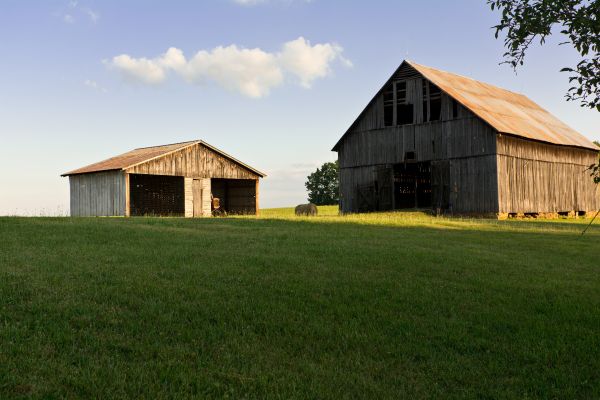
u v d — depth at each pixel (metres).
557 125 48.97
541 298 10.59
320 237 18.17
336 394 6.27
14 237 15.70
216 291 9.84
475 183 37.69
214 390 6.18
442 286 11.15
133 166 37.75
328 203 127.38
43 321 7.88
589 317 9.42
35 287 9.43
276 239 17.08
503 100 47.38
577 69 8.88
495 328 8.82
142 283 10.07
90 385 6.06
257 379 6.48
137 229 18.77
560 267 14.19
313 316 8.84
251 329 8.16
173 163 40.50
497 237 20.92
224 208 49.38
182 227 20.70
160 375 6.41
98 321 8.00
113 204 38.28
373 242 17.22
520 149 39.44
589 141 50.12
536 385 6.79
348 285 10.79
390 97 42.56
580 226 28.27
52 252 13.17
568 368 7.35
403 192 47.84
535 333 8.59
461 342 8.12
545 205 41.84
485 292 10.88
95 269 11.13
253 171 45.97
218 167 43.62
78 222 21.02
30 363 6.50
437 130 39.81
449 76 45.03
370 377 6.83
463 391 6.62
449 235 20.95
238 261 12.66
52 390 5.92
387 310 9.40
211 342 7.59
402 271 12.45
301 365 7.04
